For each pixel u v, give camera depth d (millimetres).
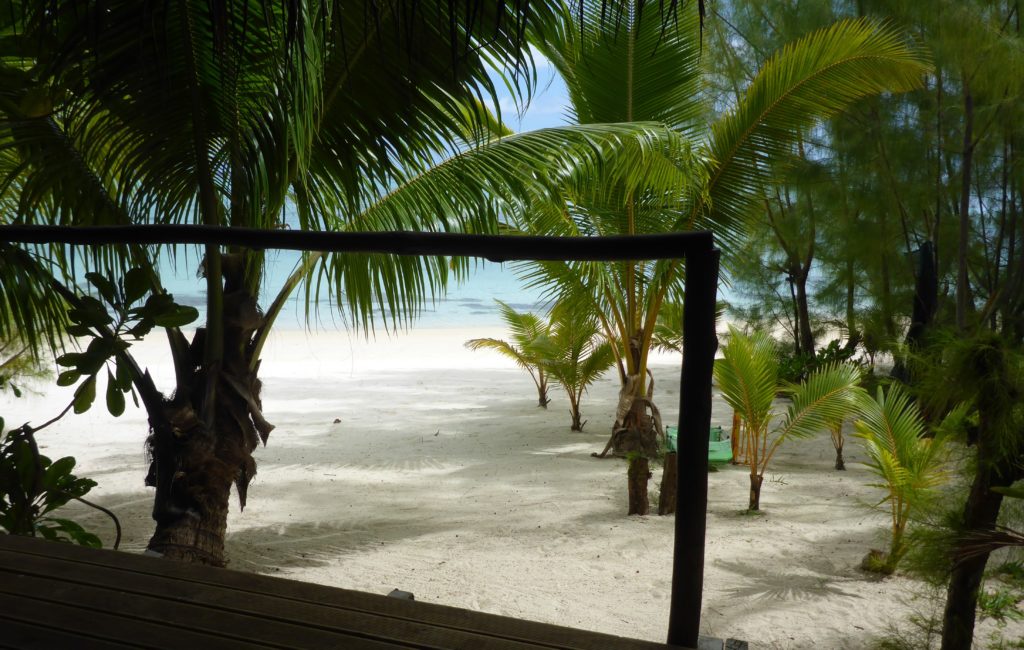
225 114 4504
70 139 4590
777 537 6473
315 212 5215
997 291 11664
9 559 1846
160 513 4957
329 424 12227
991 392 3465
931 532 3834
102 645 1468
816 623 4758
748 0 13633
